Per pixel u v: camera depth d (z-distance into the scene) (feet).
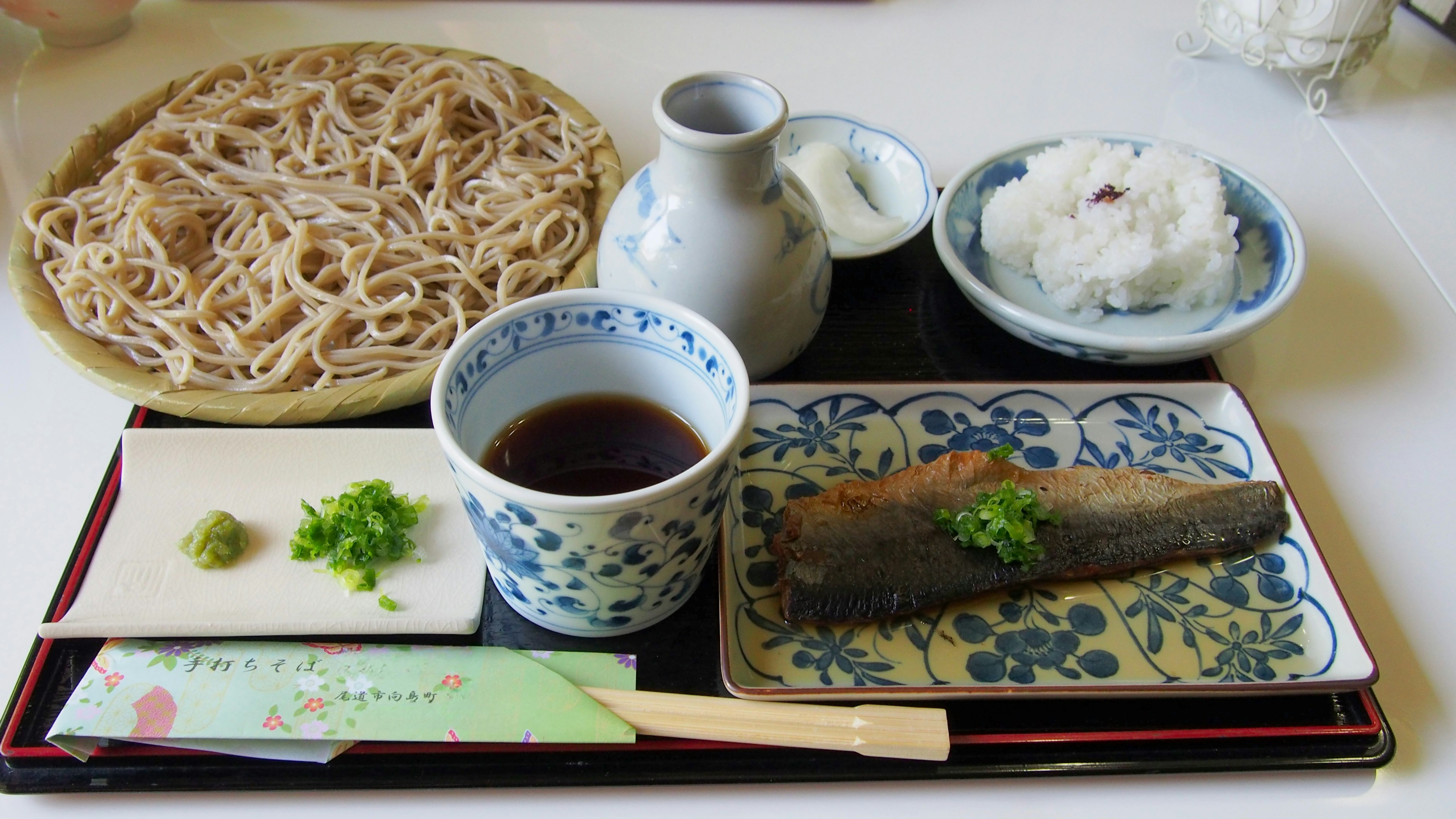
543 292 1.58
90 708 1.08
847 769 1.11
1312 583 1.24
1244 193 1.65
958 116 2.04
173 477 1.29
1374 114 2.08
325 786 1.08
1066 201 1.65
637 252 1.34
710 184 1.28
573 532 1.02
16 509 1.31
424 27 2.19
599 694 1.13
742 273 1.31
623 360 1.22
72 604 1.17
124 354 1.46
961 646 1.20
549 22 2.24
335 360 1.47
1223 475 1.38
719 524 1.16
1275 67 2.05
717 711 1.11
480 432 1.17
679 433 1.23
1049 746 1.13
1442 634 1.26
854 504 1.28
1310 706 1.16
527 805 1.10
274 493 1.29
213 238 1.60
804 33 2.26
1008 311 1.44
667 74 2.10
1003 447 1.34
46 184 1.61
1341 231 1.80
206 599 1.18
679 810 1.10
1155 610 1.24
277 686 1.11
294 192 1.63
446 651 1.15
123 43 2.07
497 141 1.74
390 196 1.63
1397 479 1.42
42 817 1.07
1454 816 1.12
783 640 1.19
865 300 1.61
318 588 1.20
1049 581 1.25
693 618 1.22
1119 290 1.55
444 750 1.10
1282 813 1.12
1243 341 1.60
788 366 1.52
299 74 1.79
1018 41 2.28
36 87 1.94
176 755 1.09
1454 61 2.25
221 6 2.21
